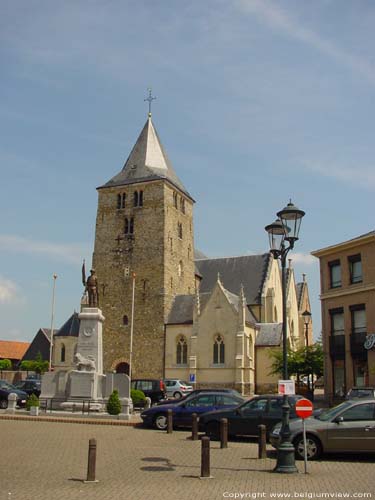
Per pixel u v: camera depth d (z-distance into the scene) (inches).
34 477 605.3
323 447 739.4
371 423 737.6
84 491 538.6
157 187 2807.6
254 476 624.1
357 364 1750.7
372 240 1726.1
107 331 2733.8
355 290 1771.7
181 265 2888.8
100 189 2925.7
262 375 2539.4
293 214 727.7
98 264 2834.6
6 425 1120.2
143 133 3058.6
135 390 1651.1
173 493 532.4
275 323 2659.9
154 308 2672.2
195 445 882.1
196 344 2519.7
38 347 3688.5
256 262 3043.8
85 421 1195.9
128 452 796.0
